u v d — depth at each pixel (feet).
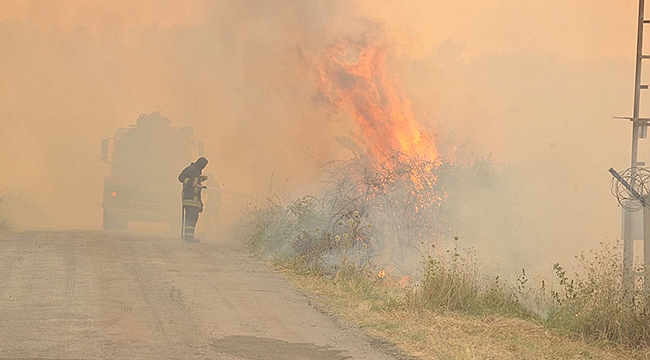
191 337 32.45
